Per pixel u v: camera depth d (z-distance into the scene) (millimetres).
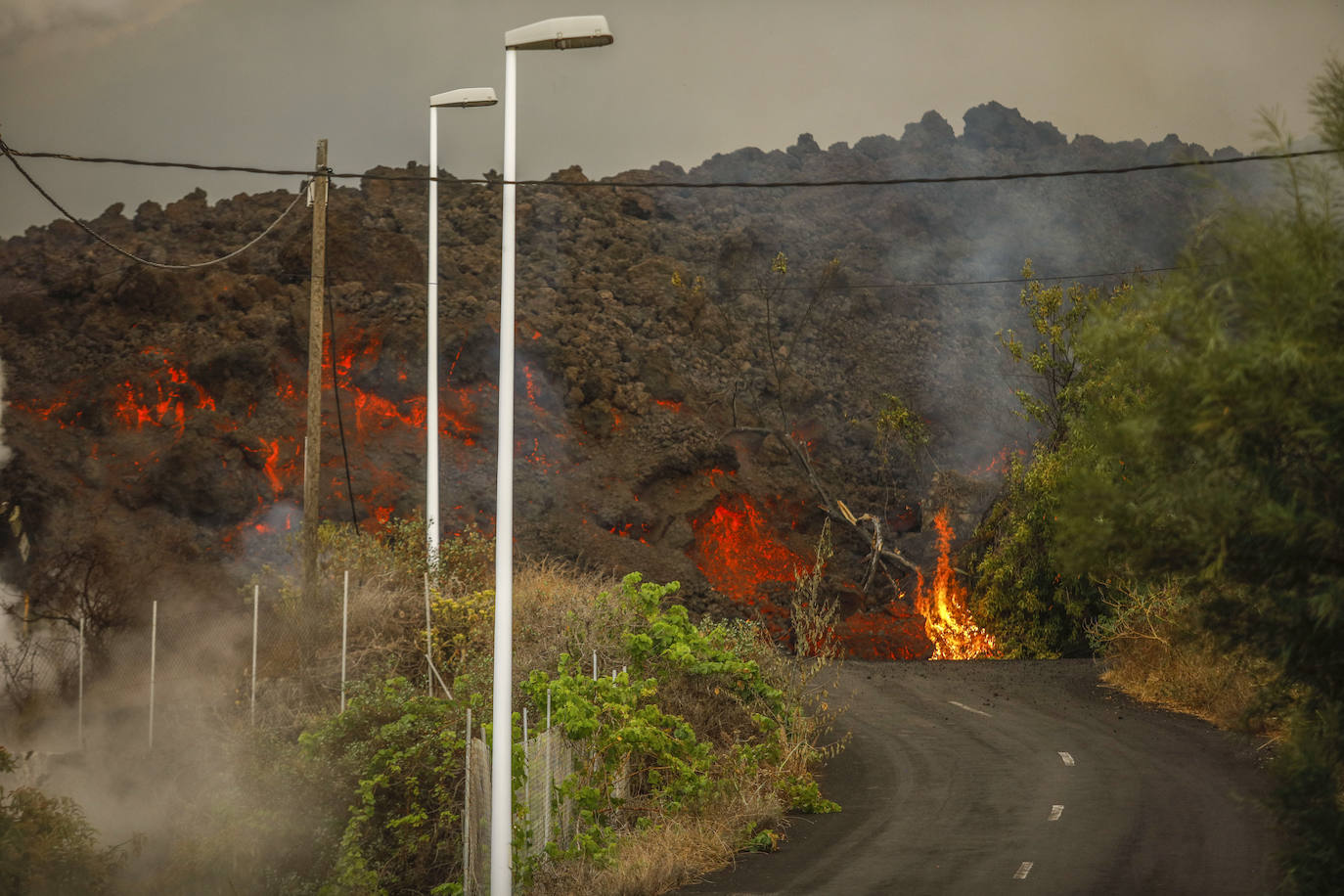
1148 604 29031
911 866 14094
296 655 22703
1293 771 8594
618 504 59312
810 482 64875
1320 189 7914
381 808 16594
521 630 21797
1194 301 7895
